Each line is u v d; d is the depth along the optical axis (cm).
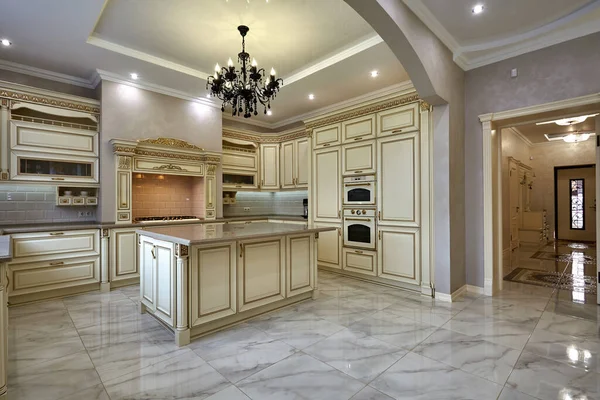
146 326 276
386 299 350
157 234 264
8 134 342
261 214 649
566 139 708
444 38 313
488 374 197
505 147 591
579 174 831
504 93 337
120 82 409
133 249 406
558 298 347
